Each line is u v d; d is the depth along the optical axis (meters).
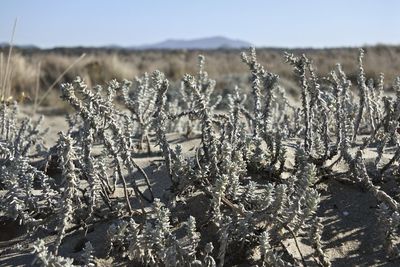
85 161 2.29
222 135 2.62
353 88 5.54
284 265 1.91
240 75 13.12
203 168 2.46
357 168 2.49
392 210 2.29
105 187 2.58
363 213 2.43
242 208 2.11
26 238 2.32
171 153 2.63
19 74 11.06
